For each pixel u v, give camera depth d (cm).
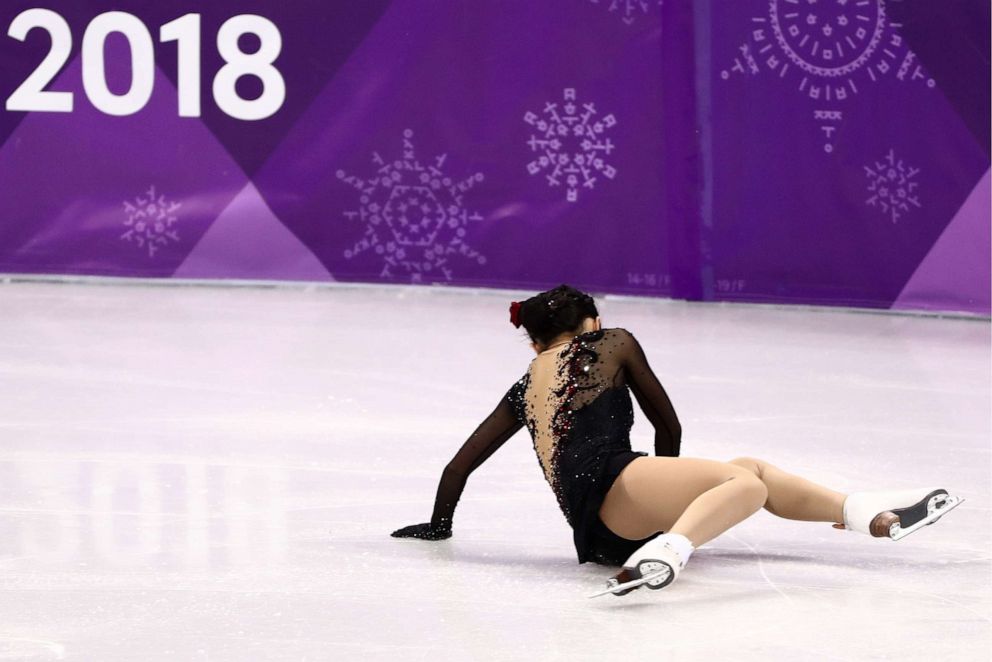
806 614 1292
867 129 3177
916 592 1357
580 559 1406
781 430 2067
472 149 3441
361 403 2233
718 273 3344
